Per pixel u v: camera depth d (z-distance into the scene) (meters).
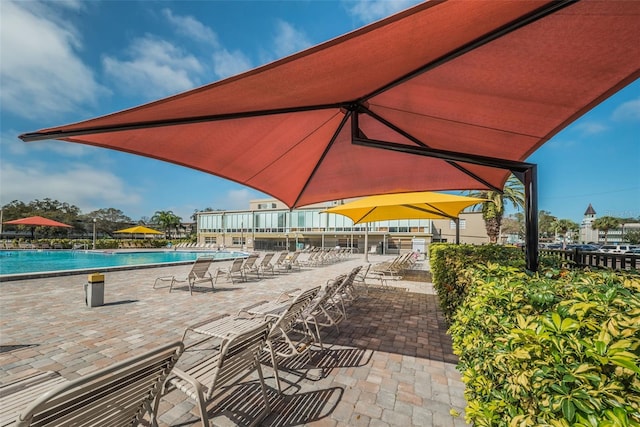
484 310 1.67
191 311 5.40
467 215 30.28
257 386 2.85
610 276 2.03
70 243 27.06
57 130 1.93
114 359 3.38
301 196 5.90
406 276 11.00
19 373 3.04
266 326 2.26
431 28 1.49
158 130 2.38
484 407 1.37
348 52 1.60
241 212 41.53
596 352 0.97
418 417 2.45
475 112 2.83
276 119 2.77
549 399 0.96
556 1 1.39
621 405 0.86
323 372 3.18
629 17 1.52
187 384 2.04
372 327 4.75
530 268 2.47
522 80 2.22
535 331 1.18
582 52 1.84
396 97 2.70
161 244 34.72
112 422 1.41
